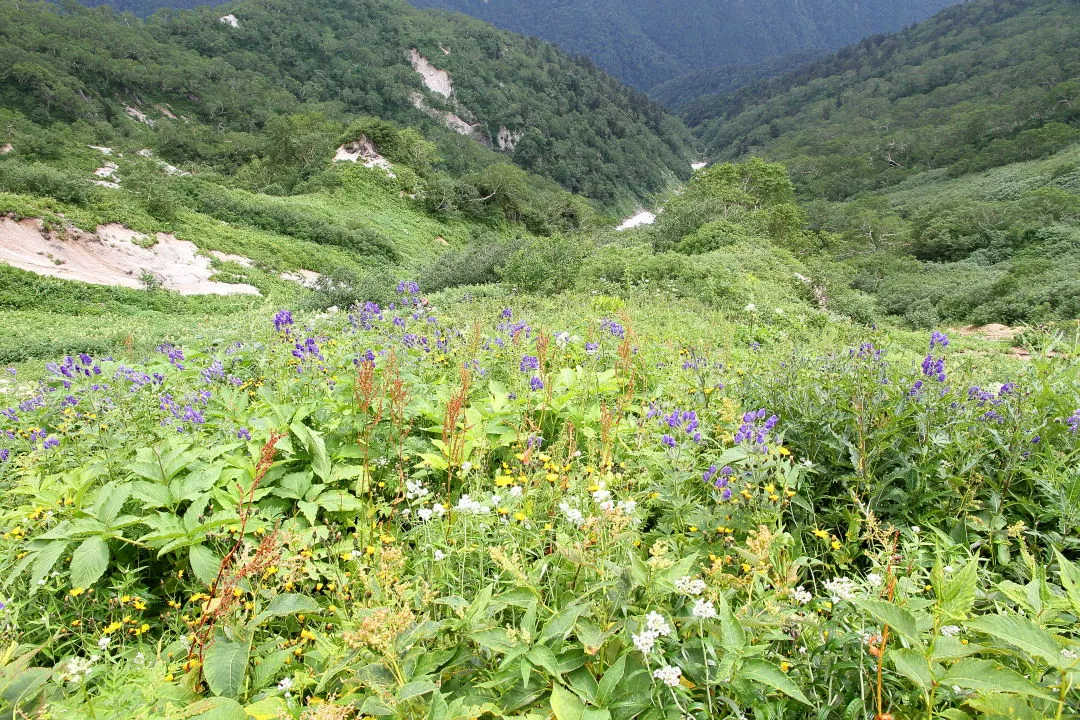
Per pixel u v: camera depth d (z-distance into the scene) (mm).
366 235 49625
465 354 5699
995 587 2361
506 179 67375
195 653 2285
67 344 18297
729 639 1882
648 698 1868
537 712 1984
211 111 115312
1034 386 3561
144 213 37938
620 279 18797
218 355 6629
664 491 3057
